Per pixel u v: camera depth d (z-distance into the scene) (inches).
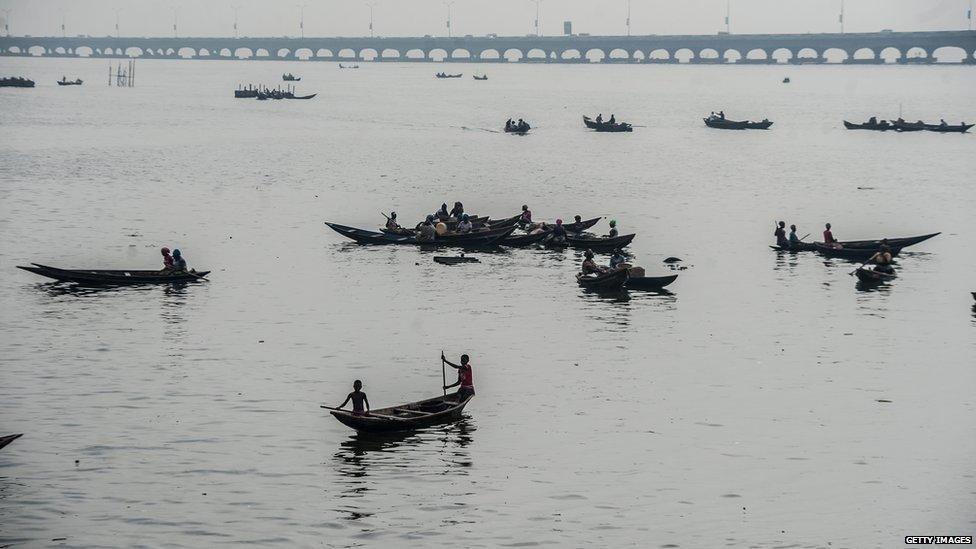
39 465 1539.1
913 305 2514.8
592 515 1402.6
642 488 1485.0
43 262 2869.1
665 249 3181.6
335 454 1593.3
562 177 4899.1
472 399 1829.5
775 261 3011.8
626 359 2063.2
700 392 1876.2
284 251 3058.6
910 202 4205.2
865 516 1403.8
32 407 1763.0
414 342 2164.1
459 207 3390.7
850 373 1990.7
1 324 2250.2
